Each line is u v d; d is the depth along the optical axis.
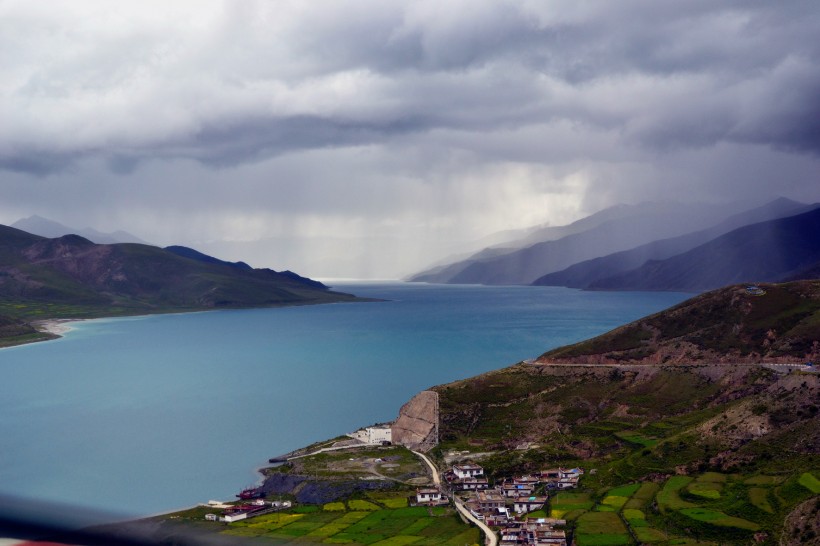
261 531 170.00
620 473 191.62
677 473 181.50
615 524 158.12
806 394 188.12
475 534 160.88
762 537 138.50
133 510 186.00
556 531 156.00
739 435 186.12
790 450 173.25
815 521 133.25
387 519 176.25
